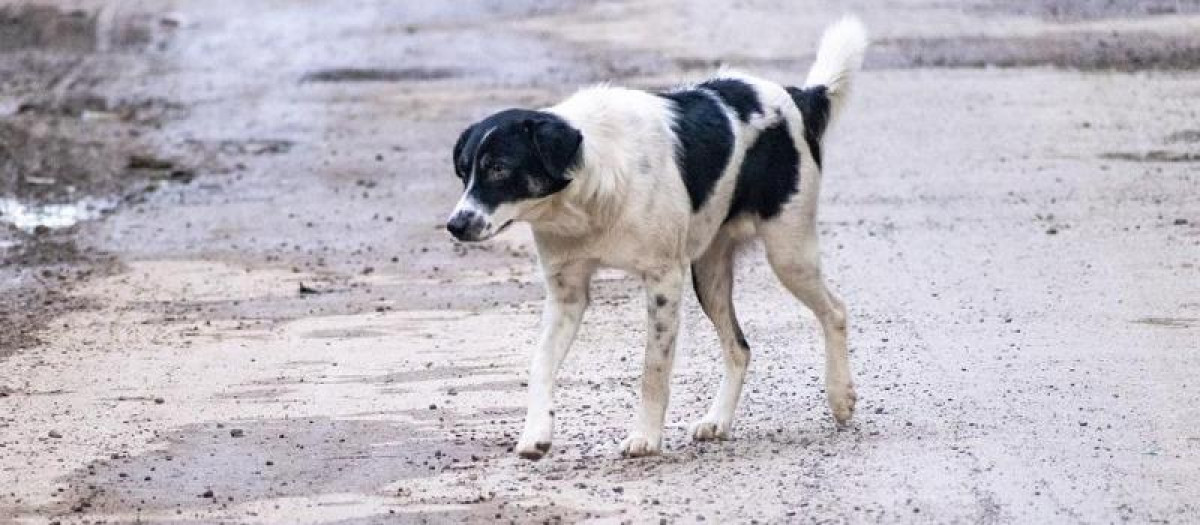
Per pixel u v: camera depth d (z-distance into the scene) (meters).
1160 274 15.40
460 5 36.03
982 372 12.71
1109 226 17.25
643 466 10.99
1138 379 12.38
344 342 14.56
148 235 19.27
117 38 33.34
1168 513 9.79
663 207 10.79
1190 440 11.04
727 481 10.61
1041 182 19.33
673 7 33.91
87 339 15.01
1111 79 25.34
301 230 19.23
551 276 10.98
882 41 29.00
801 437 11.46
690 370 13.12
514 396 12.77
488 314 15.30
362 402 12.78
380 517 10.27
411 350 14.21
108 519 10.47
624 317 14.87
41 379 13.77
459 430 11.99
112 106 27.20
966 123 22.78
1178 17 30.23
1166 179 19.19
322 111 26.33
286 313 15.67
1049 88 24.84
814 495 10.28
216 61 30.86
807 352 13.52
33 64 30.86
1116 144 21.12
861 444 11.23
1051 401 11.95
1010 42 28.58
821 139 11.77
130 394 13.26
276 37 33.09
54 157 23.62
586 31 31.91
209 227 19.55
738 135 11.25
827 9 32.53
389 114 25.84
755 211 11.48
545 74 28.17
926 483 10.41
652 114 10.88
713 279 11.65
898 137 22.16
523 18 34.06
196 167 22.94
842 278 15.80
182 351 14.48
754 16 32.16
